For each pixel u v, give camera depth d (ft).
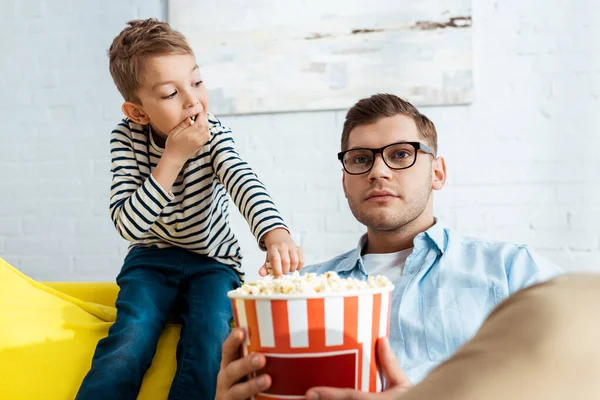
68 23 8.67
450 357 0.76
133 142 4.15
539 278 3.84
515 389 0.67
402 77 7.79
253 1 8.12
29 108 8.70
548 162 7.57
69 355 3.68
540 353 0.70
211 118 4.23
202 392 3.51
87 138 8.57
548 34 7.63
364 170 4.16
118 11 8.55
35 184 8.64
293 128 8.07
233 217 8.10
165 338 3.91
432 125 4.42
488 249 4.06
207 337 3.67
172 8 8.27
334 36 7.95
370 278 2.20
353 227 7.89
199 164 4.06
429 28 7.74
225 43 8.15
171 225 4.11
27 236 8.60
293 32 8.04
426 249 4.12
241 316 2.03
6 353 3.61
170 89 3.83
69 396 3.53
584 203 7.47
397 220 4.11
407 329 3.82
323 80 7.96
